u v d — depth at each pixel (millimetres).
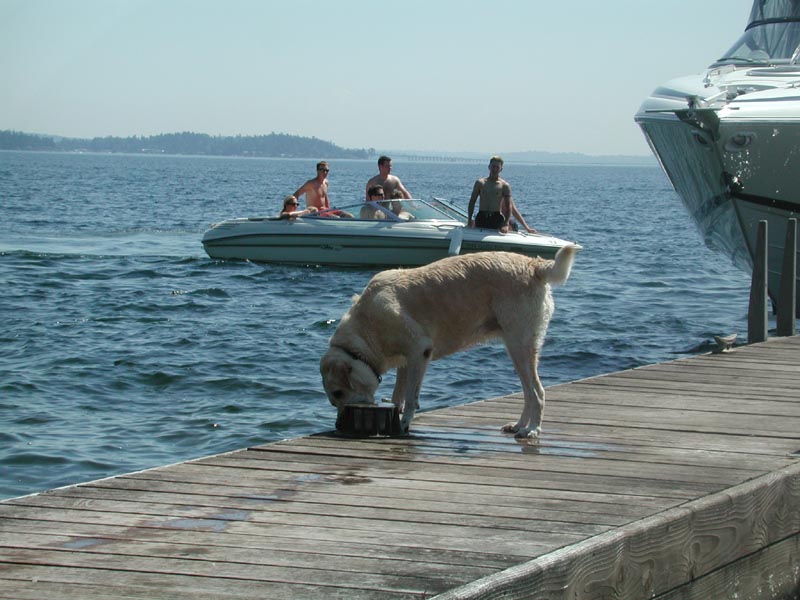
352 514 4535
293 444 5914
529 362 6086
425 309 6125
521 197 74938
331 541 4156
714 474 5273
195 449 8078
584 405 7113
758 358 9078
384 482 5090
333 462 5496
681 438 6133
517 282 6051
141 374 10711
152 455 7891
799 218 11719
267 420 8953
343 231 18766
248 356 11719
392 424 6148
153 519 4426
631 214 49531
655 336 13516
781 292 10820
